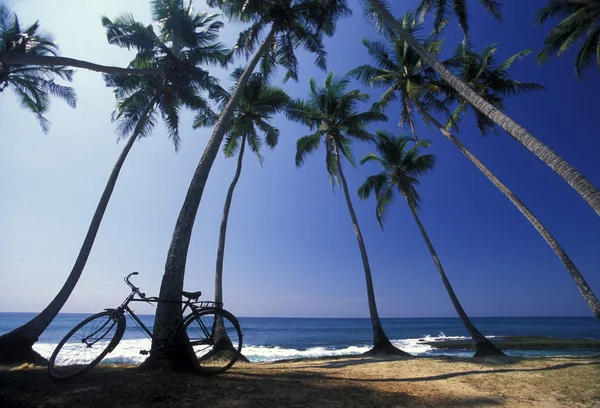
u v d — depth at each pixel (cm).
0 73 1273
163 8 1273
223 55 1300
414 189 1845
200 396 327
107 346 389
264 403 316
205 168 646
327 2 1112
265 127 1620
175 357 443
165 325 473
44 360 661
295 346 2773
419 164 1806
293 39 1214
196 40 1326
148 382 367
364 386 435
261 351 2352
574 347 2300
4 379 366
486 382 491
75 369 367
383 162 1875
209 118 1571
